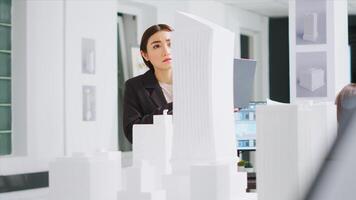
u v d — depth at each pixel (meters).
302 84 5.69
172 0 7.12
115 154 0.98
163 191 1.08
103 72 5.80
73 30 5.42
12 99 5.06
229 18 8.50
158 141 1.35
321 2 5.61
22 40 5.02
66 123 5.36
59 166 0.92
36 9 5.07
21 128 5.05
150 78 3.86
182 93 1.16
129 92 3.84
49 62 5.20
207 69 1.13
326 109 0.76
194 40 1.14
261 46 9.66
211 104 1.14
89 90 5.62
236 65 3.29
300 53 5.70
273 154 0.85
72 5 5.40
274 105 0.83
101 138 5.78
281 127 0.84
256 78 9.70
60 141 5.32
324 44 5.62
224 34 1.17
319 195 0.34
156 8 6.89
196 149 1.15
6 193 4.71
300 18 5.68
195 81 1.14
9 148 5.07
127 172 1.07
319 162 0.35
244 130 4.00
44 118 5.17
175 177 1.14
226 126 1.19
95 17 5.69
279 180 0.84
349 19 9.69
